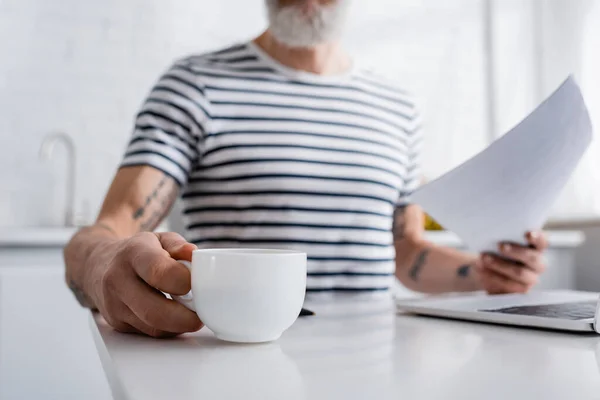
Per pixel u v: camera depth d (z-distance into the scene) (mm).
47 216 2111
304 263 458
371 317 616
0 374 1504
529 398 289
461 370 353
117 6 2234
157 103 1035
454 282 1137
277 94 1110
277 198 1054
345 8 1127
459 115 2775
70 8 2170
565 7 2670
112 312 473
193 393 294
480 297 722
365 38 2631
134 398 284
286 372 345
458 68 2783
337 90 1172
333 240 1088
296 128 1094
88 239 685
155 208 971
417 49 2717
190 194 1115
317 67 1173
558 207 2510
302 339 468
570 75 571
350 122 1146
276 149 1066
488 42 2832
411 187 1289
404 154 1229
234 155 1055
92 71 2195
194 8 2344
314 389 304
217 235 1072
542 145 633
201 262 437
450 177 664
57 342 1578
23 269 1519
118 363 369
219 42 2381
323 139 1107
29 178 2096
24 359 1538
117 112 2225
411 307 635
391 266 1171
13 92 2090
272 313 431
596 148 2391
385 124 1193
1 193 2062
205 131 1048
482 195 711
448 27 2771
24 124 2102
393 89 1271
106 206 937
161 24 2295
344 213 1098
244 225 1056
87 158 2178
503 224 807
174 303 452
